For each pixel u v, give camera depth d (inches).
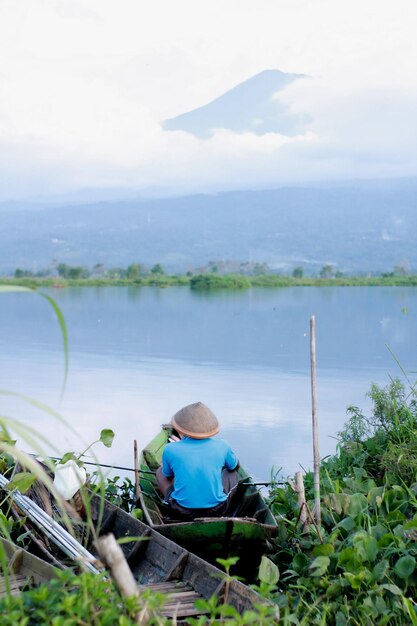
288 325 1583.4
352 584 227.1
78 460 298.8
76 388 744.3
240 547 263.1
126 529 270.2
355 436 374.6
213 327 1520.7
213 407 636.7
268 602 192.1
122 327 1528.1
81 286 3779.5
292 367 911.7
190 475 279.7
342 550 250.5
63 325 160.1
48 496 301.4
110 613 163.5
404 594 230.4
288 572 256.7
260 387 751.7
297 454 478.6
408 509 293.6
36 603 167.0
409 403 391.5
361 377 821.2
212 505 280.4
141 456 342.6
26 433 159.3
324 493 328.5
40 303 2413.9
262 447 495.8
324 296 2851.9
